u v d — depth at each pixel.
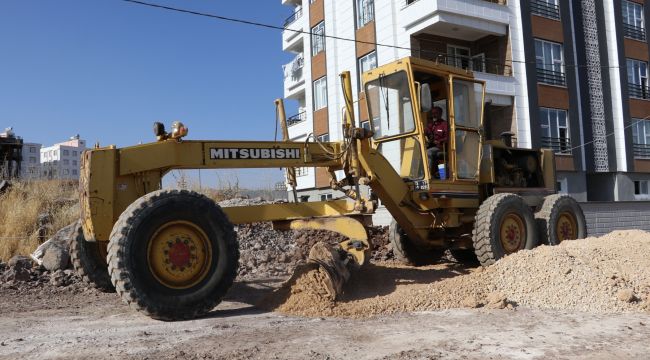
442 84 9.11
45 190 14.24
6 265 9.47
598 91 25.77
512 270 7.26
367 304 6.50
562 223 10.12
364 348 4.76
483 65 23.72
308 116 30.11
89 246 7.29
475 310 6.35
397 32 23.25
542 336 5.12
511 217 8.98
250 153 7.07
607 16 26.52
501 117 23.11
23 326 5.85
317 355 4.55
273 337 5.15
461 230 9.27
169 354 4.59
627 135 26.27
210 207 6.23
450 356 4.50
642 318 5.86
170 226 5.98
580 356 4.48
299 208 7.95
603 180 26.38
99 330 5.56
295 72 32.41
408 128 8.66
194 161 6.69
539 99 23.28
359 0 25.70
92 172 6.18
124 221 5.71
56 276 8.95
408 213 8.47
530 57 23.19
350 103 7.61
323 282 6.61
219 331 5.41
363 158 7.68
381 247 11.20
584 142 25.12
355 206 7.58
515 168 10.17
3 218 11.87
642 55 27.38
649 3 27.92
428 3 21.30
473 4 21.84
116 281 5.61
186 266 6.02
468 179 8.98
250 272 9.90
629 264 7.64
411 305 6.50
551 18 24.06
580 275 6.86
